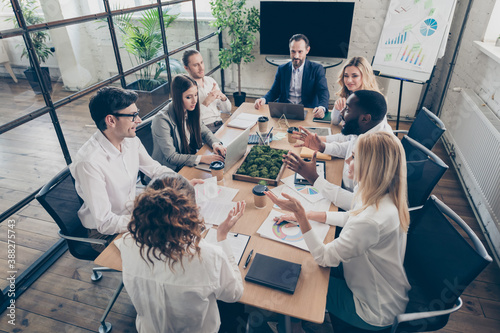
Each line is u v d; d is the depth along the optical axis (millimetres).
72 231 1728
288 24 4352
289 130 2221
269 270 1304
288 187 1841
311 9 4195
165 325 1049
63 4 4117
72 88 4617
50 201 1593
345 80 2490
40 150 3600
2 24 2088
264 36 4496
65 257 2398
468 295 2102
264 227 1537
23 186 3010
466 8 3654
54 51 4250
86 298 2098
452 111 3652
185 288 978
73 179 1749
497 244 2326
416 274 1464
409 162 1970
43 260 2330
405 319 1182
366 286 1332
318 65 3270
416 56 3533
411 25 3549
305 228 1330
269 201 1722
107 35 4469
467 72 3486
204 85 3160
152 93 3686
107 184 1738
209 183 1852
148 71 3904
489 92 2922
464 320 1942
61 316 1987
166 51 3686
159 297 1005
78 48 4488
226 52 4551
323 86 3221
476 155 2801
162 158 2393
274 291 1230
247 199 1741
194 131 2363
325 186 1721
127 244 1049
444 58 4238
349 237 1253
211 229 1522
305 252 1412
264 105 3006
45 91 2244
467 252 1208
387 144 1236
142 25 3637
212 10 4418
